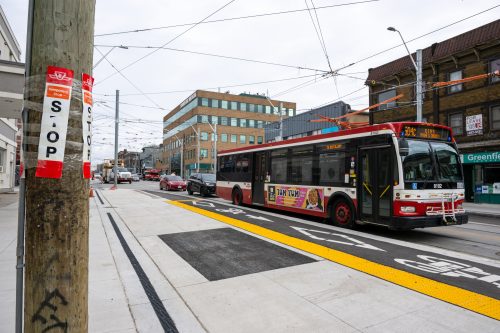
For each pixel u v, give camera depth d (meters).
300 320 3.89
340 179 10.26
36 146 1.96
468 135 22.14
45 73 1.99
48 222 1.93
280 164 13.23
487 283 5.15
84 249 2.06
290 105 76.12
